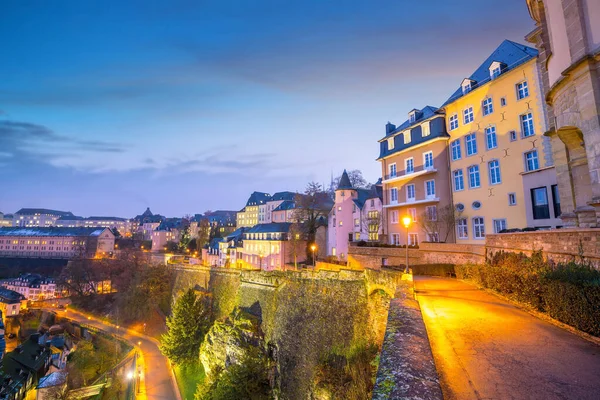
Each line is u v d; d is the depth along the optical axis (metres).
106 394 36.47
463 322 9.59
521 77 25.50
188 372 35.31
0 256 114.94
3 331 66.50
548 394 5.07
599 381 5.48
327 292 24.14
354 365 18.00
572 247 11.09
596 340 7.57
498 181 26.81
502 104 26.81
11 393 43.09
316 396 18.05
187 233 110.06
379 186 45.50
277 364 25.50
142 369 37.78
